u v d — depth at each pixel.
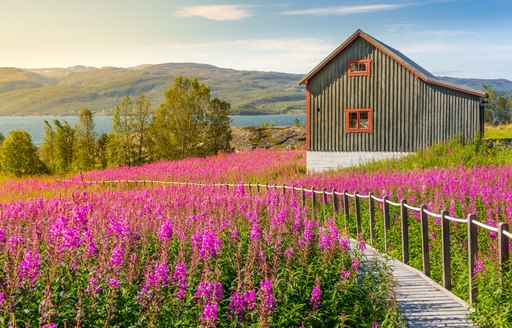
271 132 64.81
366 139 34.59
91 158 48.09
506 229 9.30
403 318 8.88
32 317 6.58
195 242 9.24
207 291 7.38
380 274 9.91
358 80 34.62
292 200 15.12
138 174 37.00
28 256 7.18
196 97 50.75
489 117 113.56
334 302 8.84
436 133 33.22
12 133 47.28
